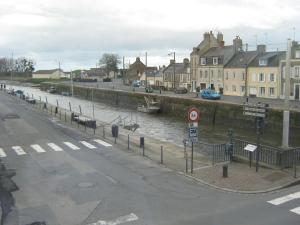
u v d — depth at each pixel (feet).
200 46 293.84
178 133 152.15
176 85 341.00
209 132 162.09
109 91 301.22
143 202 53.67
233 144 80.02
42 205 53.62
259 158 74.28
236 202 52.70
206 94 213.25
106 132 122.72
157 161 79.97
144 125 178.09
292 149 70.03
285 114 73.00
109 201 54.44
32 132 122.01
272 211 48.80
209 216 47.44
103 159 82.28
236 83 255.29
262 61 234.58
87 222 47.14
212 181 63.16
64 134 117.91
